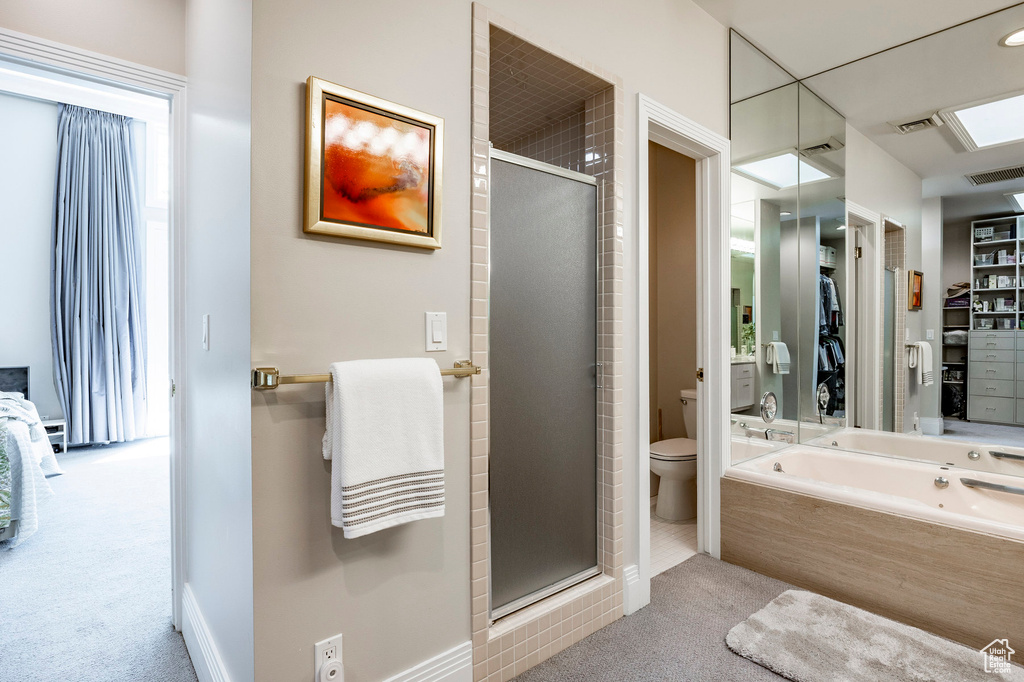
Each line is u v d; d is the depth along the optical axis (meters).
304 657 1.24
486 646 1.60
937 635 1.84
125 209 5.07
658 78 2.22
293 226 1.22
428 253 1.47
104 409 4.94
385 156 1.34
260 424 1.17
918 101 2.45
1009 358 2.15
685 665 1.72
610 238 2.04
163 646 1.85
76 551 2.65
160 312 5.39
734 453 2.68
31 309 4.77
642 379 2.13
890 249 2.51
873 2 2.22
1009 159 2.18
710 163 2.59
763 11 2.39
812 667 1.64
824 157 2.79
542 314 1.88
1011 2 2.18
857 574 2.06
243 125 1.20
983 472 2.21
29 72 1.63
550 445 1.91
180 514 1.96
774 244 2.82
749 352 2.76
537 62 1.83
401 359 1.33
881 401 2.52
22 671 1.71
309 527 1.25
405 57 1.41
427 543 1.47
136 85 1.78
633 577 2.08
